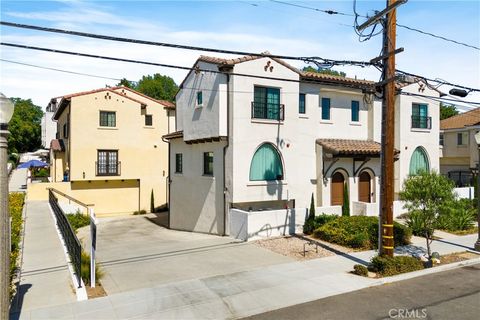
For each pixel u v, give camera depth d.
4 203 6.32
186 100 20.06
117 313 7.93
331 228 14.94
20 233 13.34
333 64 10.97
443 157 32.75
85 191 26.62
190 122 19.44
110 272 10.81
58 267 10.44
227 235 16.73
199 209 19.23
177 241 16.09
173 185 22.34
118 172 27.23
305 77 18.44
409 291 9.53
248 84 16.66
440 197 11.87
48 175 42.25
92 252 9.42
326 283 9.97
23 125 63.62
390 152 11.04
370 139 21.55
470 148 30.39
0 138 6.31
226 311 8.19
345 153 18.33
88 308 8.11
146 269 11.15
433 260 11.92
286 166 17.69
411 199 12.20
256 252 13.20
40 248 12.21
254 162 17.09
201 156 19.09
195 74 18.95
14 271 9.75
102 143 26.59
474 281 10.37
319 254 12.90
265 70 17.08
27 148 64.94
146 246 14.99
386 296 9.16
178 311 8.12
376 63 11.30
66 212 22.92
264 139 17.09
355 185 20.03
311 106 19.17
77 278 9.65
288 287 9.64
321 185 19.05
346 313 8.13
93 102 26.28
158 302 8.56
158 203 29.48
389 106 10.94
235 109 16.34
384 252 11.20
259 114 17.05
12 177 42.34
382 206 11.23
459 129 30.84
